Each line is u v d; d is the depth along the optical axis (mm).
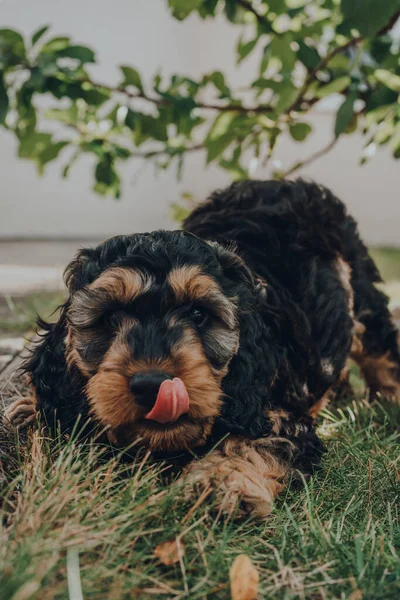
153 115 997
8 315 1225
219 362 600
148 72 2812
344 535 541
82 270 623
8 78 910
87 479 536
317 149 2779
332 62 913
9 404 711
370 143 965
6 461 585
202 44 2781
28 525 465
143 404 539
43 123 2635
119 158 1063
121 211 2891
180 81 981
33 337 938
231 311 612
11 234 2848
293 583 469
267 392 652
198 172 2873
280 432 654
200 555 496
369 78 924
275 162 1131
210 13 925
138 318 584
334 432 752
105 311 591
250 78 2746
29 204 2844
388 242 2869
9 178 2812
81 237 2881
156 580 461
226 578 480
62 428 627
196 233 808
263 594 464
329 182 2818
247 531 549
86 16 2770
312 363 740
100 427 604
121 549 473
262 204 844
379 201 2842
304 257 790
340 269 836
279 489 606
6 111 873
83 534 471
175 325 575
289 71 910
